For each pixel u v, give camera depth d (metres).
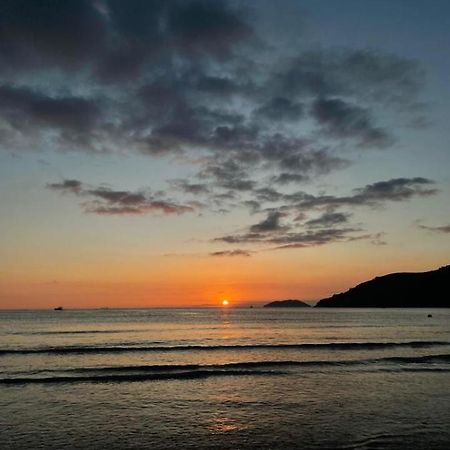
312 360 30.72
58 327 74.31
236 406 18.08
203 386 21.86
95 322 93.94
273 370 25.94
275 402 18.70
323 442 13.68
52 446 13.26
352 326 74.44
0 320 103.75
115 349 36.94
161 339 50.03
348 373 25.28
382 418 16.25
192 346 39.41
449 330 63.88
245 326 77.19
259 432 14.70
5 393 20.25
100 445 13.38
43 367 27.89
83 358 32.44
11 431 14.66
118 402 18.70
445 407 17.84
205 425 15.45
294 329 67.69
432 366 27.56
